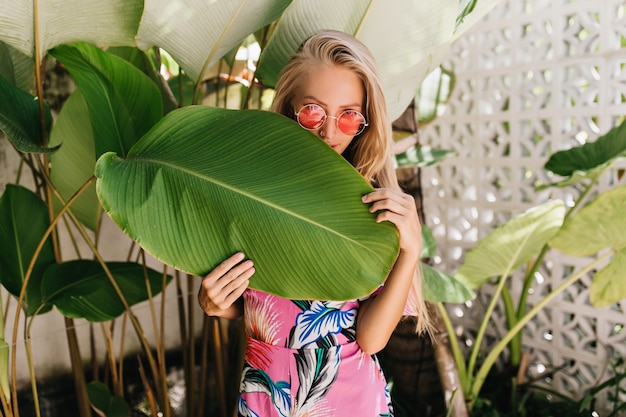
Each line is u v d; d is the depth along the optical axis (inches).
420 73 70.7
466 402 105.9
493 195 122.3
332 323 53.6
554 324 114.7
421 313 63.0
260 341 55.1
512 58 115.5
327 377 53.0
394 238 46.6
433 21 66.6
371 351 54.4
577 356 111.5
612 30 102.1
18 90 68.1
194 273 47.3
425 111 116.2
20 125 62.5
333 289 47.3
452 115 126.7
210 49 65.1
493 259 101.1
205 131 50.1
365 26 66.4
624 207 92.0
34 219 77.3
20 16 56.7
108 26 61.1
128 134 67.2
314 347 53.1
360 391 53.9
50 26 59.2
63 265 76.1
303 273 47.4
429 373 105.6
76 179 83.4
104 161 47.3
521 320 105.3
